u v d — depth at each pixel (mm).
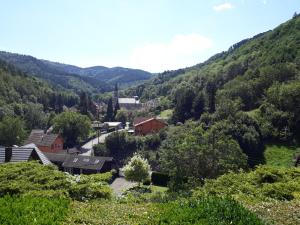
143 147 72500
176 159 37281
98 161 60875
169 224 8797
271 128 67875
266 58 108938
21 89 133500
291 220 10500
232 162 37094
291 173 18484
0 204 9773
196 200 10039
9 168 15258
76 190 13414
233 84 95375
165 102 132750
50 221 8836
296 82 77000
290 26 132000
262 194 15016
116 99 175375
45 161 32750
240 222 8531
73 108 142250
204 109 89688
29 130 102438
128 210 11102
